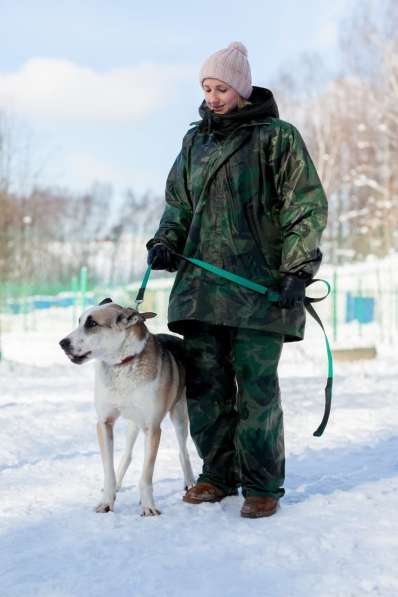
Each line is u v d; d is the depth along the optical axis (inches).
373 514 161.0
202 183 176.1
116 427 295.1
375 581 123.0
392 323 872.9
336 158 1406.3
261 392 169.6
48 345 833.5
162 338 200.7
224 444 180.9
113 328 173.6
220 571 129.9
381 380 435.2
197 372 180.2
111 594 121.1
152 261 180.1
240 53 173.5
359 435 265.1
